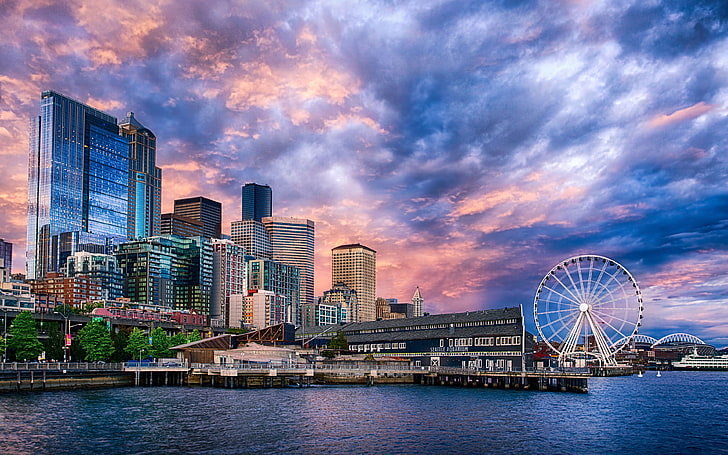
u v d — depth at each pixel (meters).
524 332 180.62
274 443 77.75
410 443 79.31
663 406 128.12
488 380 166.88
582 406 120.75
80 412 99.38
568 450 77.19
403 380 178.88
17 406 104.69
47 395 123.06
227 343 191.75
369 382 170.38
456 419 99.00
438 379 176.25
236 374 149.25
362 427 90.06
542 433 87.69
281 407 110.31
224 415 99.06
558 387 158.12
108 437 79.38
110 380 150.75
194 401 117.50
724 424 100.75
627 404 129.38
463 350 194.12
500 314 192.25
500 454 74.19
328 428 88.75
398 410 109.25
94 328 182.75
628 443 82.25
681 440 85.25
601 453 76.06
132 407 106.81
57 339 193.38
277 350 180.12
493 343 186.62
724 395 163.25
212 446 75.38
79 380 142.75
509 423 95.69
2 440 76.38
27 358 170.50
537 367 178.62
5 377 126.56
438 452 74.69
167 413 100.44
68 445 74.50
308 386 161.88
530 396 139.00
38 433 81.00
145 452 71.75
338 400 124.19
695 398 151.62
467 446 78.12
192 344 184.88
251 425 90.00
